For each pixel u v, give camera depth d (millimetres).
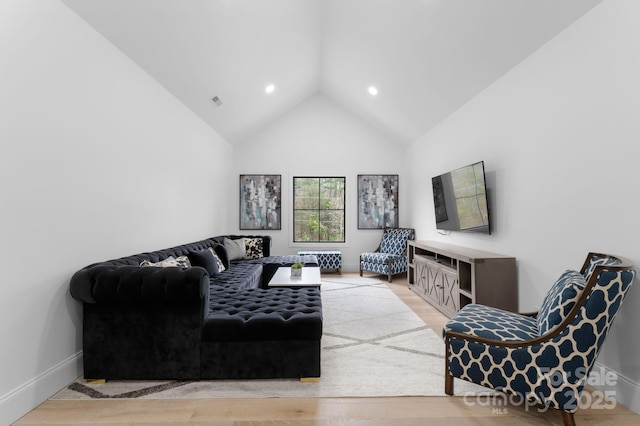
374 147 6578
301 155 6520
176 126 3924
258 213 6473
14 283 1792
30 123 1902
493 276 2955
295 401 1932
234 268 4434
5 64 1757
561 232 2441
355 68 4777
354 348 2725
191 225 4395
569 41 2346
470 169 3625
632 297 1847
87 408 1863
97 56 2492
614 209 1994
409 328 3219
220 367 2148
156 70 3260
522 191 2912
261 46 3902
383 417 1780
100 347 2139
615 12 1977
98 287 2074
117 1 2355
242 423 1729
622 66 1936
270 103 5648
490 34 2857
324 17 3965
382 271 5617
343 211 6645
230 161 6285
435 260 4156
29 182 1893
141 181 3139
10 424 1721
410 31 3395
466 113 4027
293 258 5359
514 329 1925
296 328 2139
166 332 2146
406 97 4738
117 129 2750
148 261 2771
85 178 2357
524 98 2881
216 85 4145
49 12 2037
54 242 2066
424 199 5566
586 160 2205
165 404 1901
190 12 2809
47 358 1987
